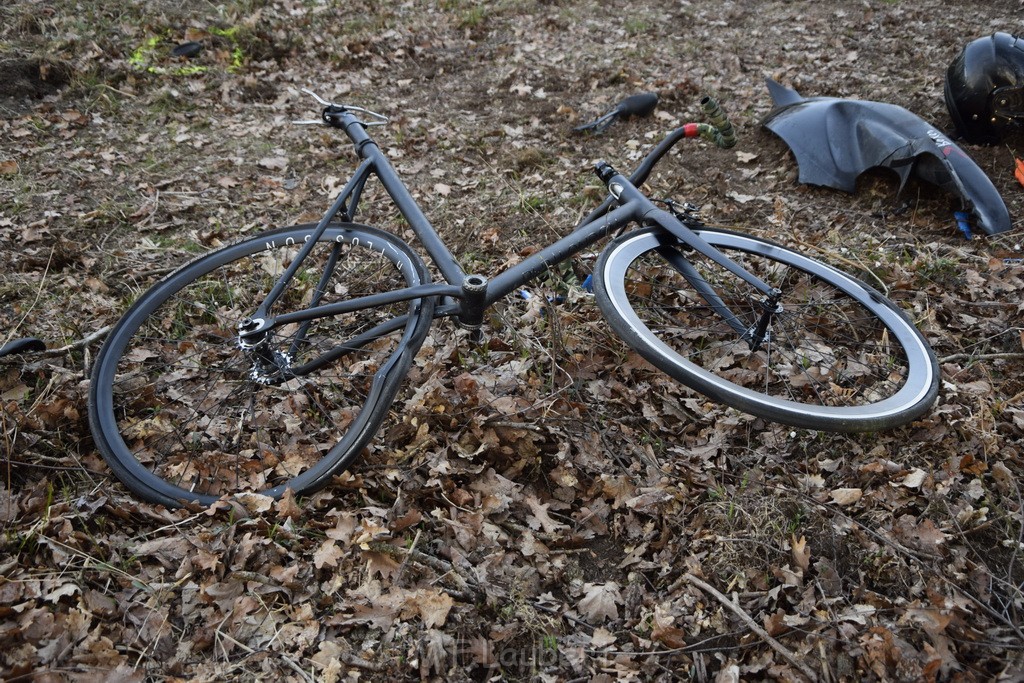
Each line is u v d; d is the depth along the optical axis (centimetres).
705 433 308
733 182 480
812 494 276
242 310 365
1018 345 337
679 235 287
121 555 243
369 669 222
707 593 248
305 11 709
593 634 243
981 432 289
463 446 291
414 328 267
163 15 657
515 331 346
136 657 217
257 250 311
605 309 265
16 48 592
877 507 269
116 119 548
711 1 766
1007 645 230
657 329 341
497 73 635
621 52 664
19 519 248
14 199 445
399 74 639
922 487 273
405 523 260
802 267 305
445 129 548
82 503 254
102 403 265
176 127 545
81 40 608
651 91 592
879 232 422
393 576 245
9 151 498
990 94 461
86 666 210
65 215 436
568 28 707
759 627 235
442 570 250
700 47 674
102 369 271
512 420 301
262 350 268
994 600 245
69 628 218
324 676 217
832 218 437
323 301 369
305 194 475
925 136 425
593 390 323
